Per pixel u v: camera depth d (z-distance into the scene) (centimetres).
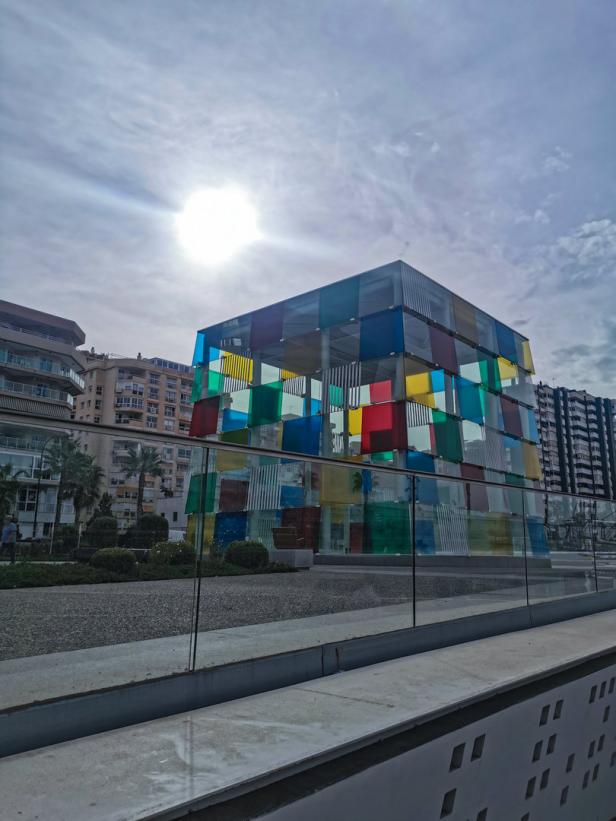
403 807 339
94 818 235
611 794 605
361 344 2605
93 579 388
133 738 330
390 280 2606
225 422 3138
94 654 364
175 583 427
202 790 262
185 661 411
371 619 568
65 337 8125
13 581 358
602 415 17125
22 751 310
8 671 332
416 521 664
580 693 535
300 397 2820
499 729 427
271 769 287
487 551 755
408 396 2420
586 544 994
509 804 441
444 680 471
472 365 2914
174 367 13125
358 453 2486
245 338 3156
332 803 293
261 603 483
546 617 830
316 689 443
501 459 2895
